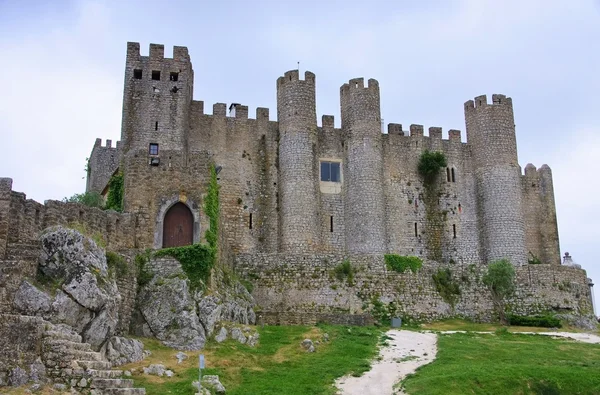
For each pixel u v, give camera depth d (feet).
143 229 148.25
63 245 107.76
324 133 214.07
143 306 127.03
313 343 132.77
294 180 201.87
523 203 232.12
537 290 198.80
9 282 98.78
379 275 182.09
